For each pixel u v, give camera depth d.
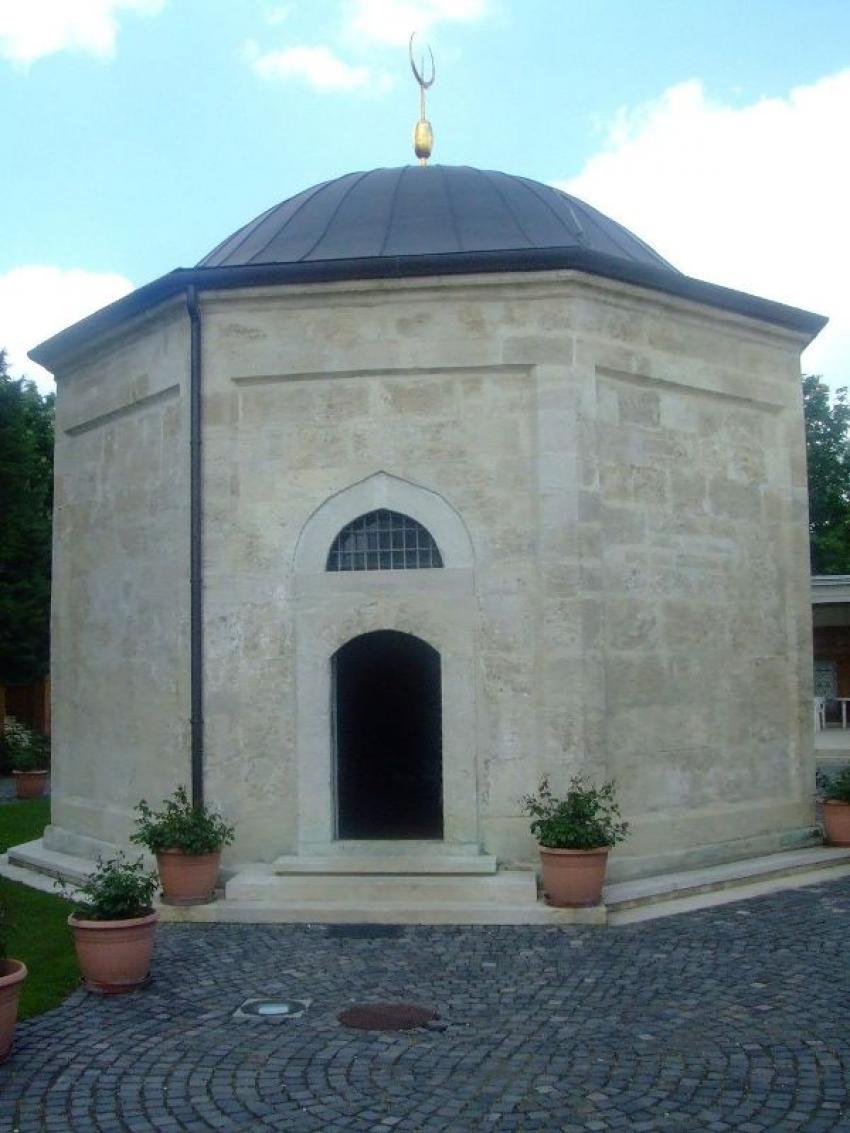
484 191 13.14
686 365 12.20
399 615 11.09
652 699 11.62
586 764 10.76
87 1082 6.61
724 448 12.70
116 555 12.73
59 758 13.73
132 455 12.55
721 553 12.52
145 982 8.42
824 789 13.72
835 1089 6.32
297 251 12.27
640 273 11.44
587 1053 6.93
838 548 40.91
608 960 8.88
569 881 9.99
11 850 13.78
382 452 11.27
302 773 11.08
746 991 8.11
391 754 15.85
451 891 10.30
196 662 11.18
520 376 11.20
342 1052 7.02
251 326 11.44
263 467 11.40
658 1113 6.04
